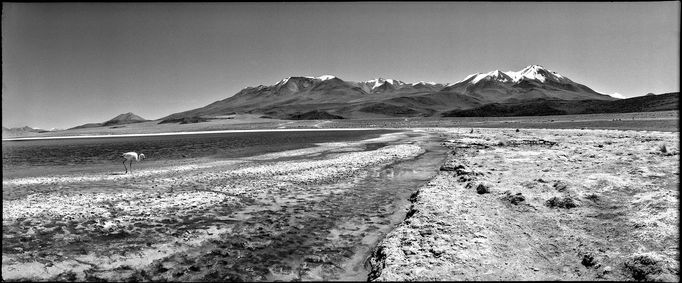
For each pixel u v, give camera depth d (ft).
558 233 32.07
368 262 29.22
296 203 45.52
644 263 24.73
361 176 62.90
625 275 24.57
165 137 282.56
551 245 30.01
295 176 62.80
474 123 302.04
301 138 184.85
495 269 26.20
